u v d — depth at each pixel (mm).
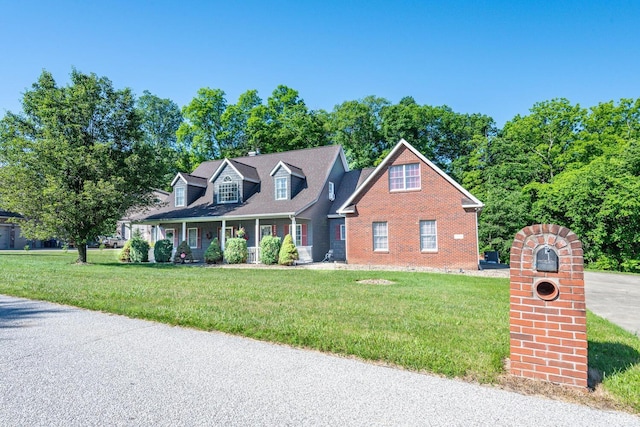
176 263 21125
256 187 24500
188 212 24109
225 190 24172
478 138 35688
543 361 3871
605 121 30906
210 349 4961
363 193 19203
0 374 4055
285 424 2963
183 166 39250
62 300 8102
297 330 5609
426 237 17766
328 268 17375
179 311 6875
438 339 5191
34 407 3262
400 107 40594
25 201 17625
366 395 3533
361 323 6082
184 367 4289
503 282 11992
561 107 32125
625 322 7074
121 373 4098
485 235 25984
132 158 19078
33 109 19172
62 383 3809
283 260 18938
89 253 33312
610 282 13914
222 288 9922
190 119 40844
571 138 32031
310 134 40156
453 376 3996
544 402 3396
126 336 5570
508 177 31656
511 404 3352
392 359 4473
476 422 3016
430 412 3186
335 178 25156
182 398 3461
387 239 18516
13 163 18094
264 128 38750
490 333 5520
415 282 11742
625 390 3600
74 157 17703
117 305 7414
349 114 39594
